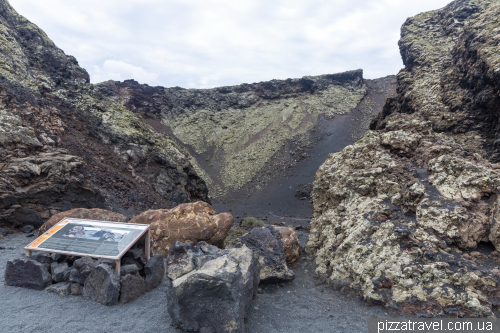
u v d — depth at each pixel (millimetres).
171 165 30375
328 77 93125
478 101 24391
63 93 27422
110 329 4035
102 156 24219
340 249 7023
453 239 6027
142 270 5965
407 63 39031
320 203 10438
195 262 4797
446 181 7094
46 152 13867
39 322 4074
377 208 7309
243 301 4172
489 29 24844
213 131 81688
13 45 24984
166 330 4094
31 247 5484
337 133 75375
